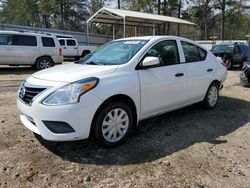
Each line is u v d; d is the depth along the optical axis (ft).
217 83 20.99
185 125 17.38
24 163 12.05
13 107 20.77
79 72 13.23
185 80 17.29
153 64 14.60
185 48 18.10
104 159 12.55
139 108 14.61
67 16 162.61
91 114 12.44
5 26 90.89
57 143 14.05
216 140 15.16
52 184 10.60
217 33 160.15
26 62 45.44
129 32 127.03
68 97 12.01
